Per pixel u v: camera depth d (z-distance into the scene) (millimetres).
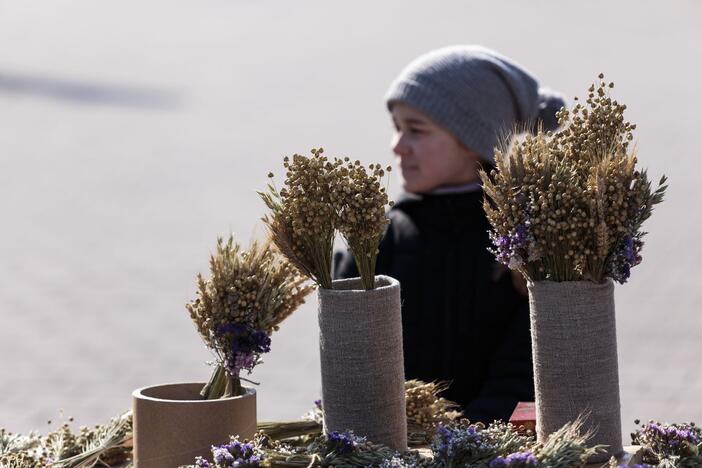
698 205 17922
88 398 11102
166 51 39969
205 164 22359
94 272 15477
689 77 31031
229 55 39188
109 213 18703
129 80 33312
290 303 3275
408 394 3523
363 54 38688
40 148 24203
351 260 5289
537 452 2959
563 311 3035
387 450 3010
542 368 3084
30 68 34344
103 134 25703
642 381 11039
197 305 3242
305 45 41375
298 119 27141
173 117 27812
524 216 3004
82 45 40719
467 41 39844
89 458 3432
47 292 14672
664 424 3385
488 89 5184
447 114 5137
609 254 3014
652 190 3066
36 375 11742
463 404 5086
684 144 22281
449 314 5102
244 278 3191
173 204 19203
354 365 3064
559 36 40312
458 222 5172
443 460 2953
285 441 3424
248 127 26281
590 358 3041
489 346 5059
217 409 3102
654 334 12484
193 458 3094
